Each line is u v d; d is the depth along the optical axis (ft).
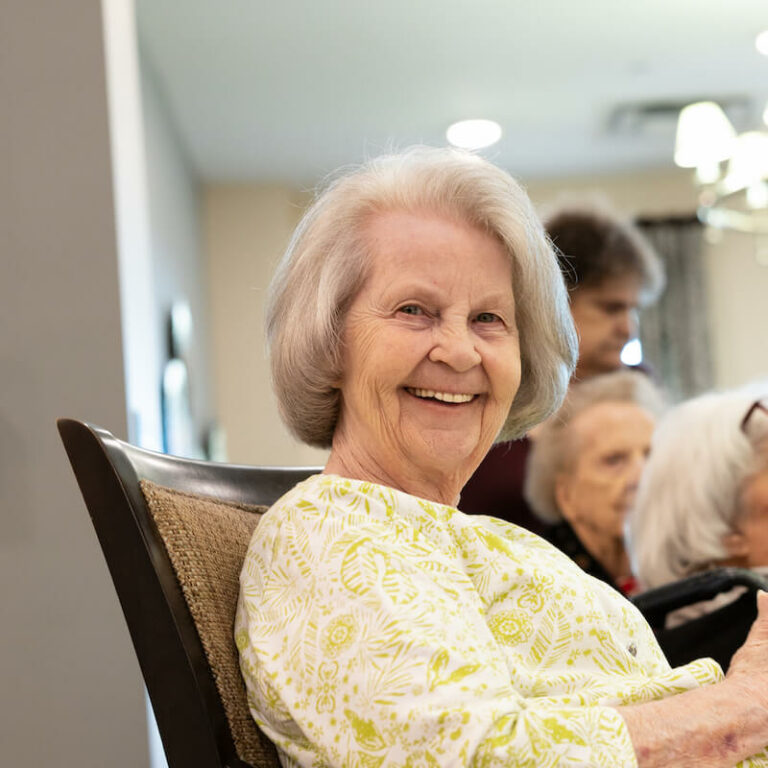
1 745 7.17
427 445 3.79
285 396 4.01
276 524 3.56
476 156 4.01
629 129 22.39
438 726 2.93
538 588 3.55
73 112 7.40
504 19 15.93
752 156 17.17
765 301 26.45
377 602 3.18
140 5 14.34
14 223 7.36
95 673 7.20
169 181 17.28
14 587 7.22
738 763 3.37
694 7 16.08
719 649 5.11
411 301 3.75
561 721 3.03
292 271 3.92
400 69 17.84
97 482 3.39
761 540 6.10
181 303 17.30
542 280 4.05
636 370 9.45
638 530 6.47
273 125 20.31
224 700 3.37
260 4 14.66
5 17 7.44
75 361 7.30
